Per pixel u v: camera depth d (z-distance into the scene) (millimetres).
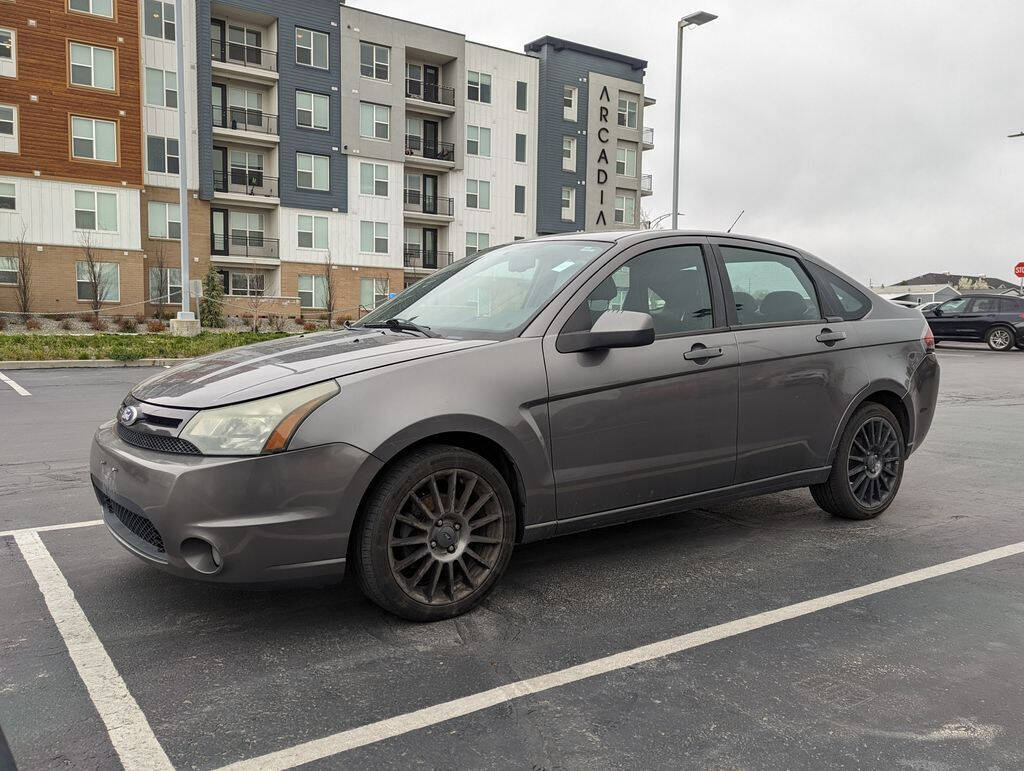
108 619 3244
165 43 33969
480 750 2311
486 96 43875
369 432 2934
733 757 2289
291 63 37219
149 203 34281
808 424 4328
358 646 3004
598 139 47781
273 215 37875
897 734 2422
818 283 4641
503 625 3215
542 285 3705
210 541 2771
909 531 4637
